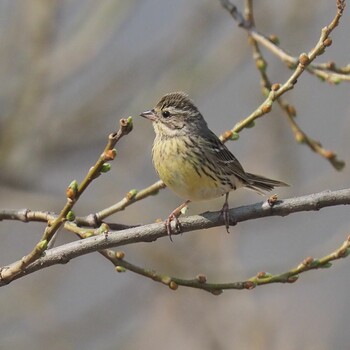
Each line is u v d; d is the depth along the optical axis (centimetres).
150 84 1516
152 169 1578
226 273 1460
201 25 1494
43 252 736
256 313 1423
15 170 1530
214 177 1015
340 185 1421
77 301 1559
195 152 1005
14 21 1526
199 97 1516
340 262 1516
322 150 1051
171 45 1512
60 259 790
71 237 1464
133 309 1518
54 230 725
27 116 1532
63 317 1518
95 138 1572
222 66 1488
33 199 1538
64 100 1580
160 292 1496
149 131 1550
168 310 1454
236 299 1454
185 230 834
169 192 1542
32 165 1547
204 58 1500
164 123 1035
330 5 1504
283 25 1441
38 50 1520
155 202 1538
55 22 1522
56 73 1528
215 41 1547
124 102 1552
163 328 1441
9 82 1536
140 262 1507
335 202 802
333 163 1050
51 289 1512
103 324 1488
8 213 887
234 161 1036
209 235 1484
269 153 1448
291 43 1432
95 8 1536
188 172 1002
